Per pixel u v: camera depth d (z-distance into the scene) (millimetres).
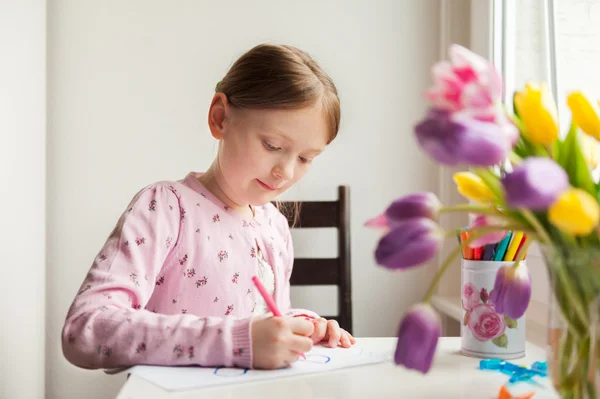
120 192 1691
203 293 971
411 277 1743
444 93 421
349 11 1748
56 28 1678
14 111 1402
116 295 787
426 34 1764
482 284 757
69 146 1681
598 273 426
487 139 383
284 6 1731
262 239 1087
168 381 627
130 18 1696
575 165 455
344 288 1522
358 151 1749
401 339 445
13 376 1394
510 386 622
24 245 1476
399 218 459
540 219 456
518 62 1397
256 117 909
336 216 1544
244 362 686
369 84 1751
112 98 1691
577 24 1149
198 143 1707
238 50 1721
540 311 1188
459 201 1671
